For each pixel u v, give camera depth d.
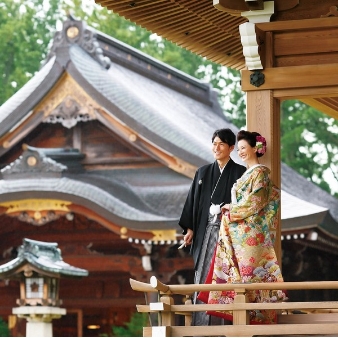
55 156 27.25
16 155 28.28
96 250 27.61
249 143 10.91
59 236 27.67
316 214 23.70
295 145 42.50
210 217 11.09
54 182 25.45
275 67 11.91
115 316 28.64
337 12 12.00
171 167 26.39
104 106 26.52
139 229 24.75
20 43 44.28
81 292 28.55
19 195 25.22
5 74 43.84
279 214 11.62
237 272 10.55
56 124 27.84
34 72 44.50
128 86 28.77
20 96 27.98
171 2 12.34
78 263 27.50
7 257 28.30
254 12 12.02
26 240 23.00
